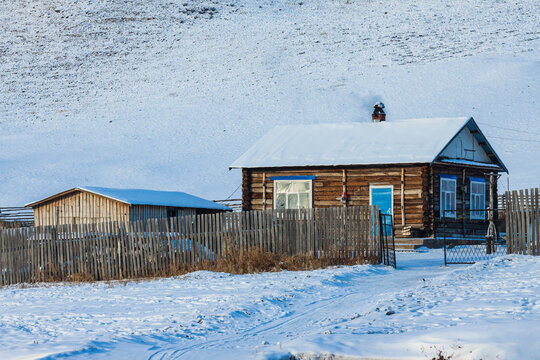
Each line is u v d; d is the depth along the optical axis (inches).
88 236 1418.6
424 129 2087.8
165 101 5816.9
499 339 515.5
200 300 927.0
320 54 6889.8
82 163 4330.7
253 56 7027.6
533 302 702.5
